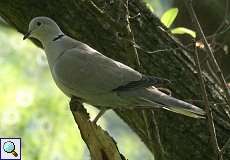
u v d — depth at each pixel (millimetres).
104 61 9930
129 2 11000
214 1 13742
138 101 9664
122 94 9703
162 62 10898
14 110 15125
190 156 10656
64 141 14695
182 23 13727
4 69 16406
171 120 10703
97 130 9156
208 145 10602
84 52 10055
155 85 9531
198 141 10625
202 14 13805
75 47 10219
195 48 9117
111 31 10922
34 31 10688
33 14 11211
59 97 15656
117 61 10797
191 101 10086
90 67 9859
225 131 10703
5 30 17156
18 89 15867
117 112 11336
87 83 9789
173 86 10797
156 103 9523
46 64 16875
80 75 9836
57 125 14984
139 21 10961
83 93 9875
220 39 12117
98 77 9781
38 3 11148
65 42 10297
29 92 15758
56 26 10656
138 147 19703
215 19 13727
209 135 10617
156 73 10859
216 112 10797
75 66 9898
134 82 9648
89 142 9141
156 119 10711
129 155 19516
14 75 16266
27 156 14250
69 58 10000
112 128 20234
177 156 10734
